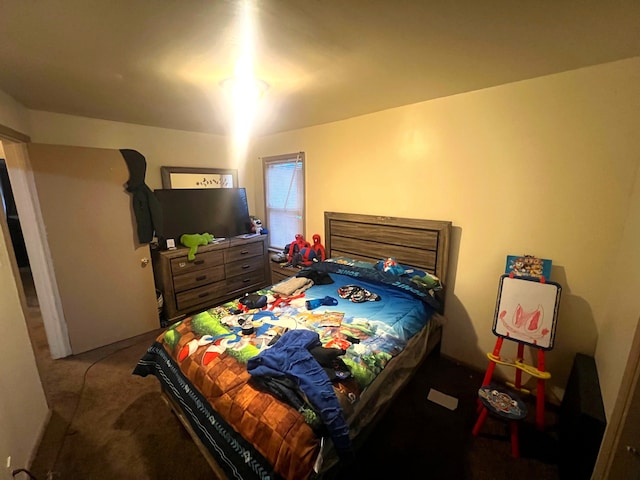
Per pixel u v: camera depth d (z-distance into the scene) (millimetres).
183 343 1698
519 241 2025
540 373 1734
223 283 3600
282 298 2305
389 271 2475
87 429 1790
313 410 1167
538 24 1170
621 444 1008
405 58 1517
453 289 2410
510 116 1945
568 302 1870
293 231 3816
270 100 2291
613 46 1374
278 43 1340
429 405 1988
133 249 2871
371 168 2801
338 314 1975
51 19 1122
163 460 1592
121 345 2793
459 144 2203
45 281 2439
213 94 2127
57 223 2438
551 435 1741
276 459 1077
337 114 2758
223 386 1346
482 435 1751
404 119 2488
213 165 3857
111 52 1427
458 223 2303
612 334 1505
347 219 3000
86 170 2533
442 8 1055
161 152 3412
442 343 2529
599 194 1702
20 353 1660
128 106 2459
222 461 1251
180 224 3398
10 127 2137
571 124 1736
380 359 1511
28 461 1540
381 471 1524
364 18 1128
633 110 1555
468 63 1587
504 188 2039
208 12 1083
